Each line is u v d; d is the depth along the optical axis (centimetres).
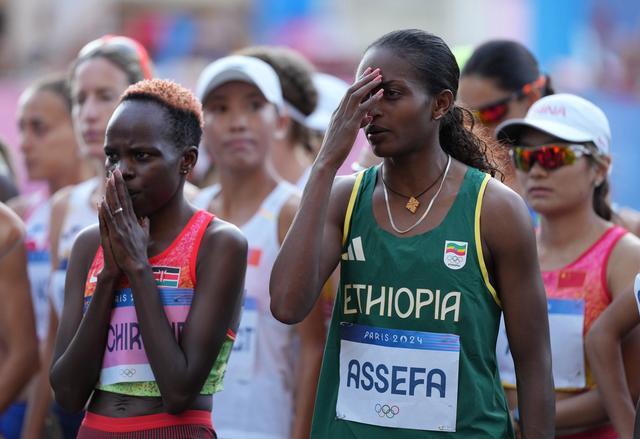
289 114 2145
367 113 1227
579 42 4153
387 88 1216
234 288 1291
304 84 2166
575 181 1641
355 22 5450
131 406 1260
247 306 1755
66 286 1335
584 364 1599
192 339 1249
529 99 1900
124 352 1259
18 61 4925
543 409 1259
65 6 5050
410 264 1234
